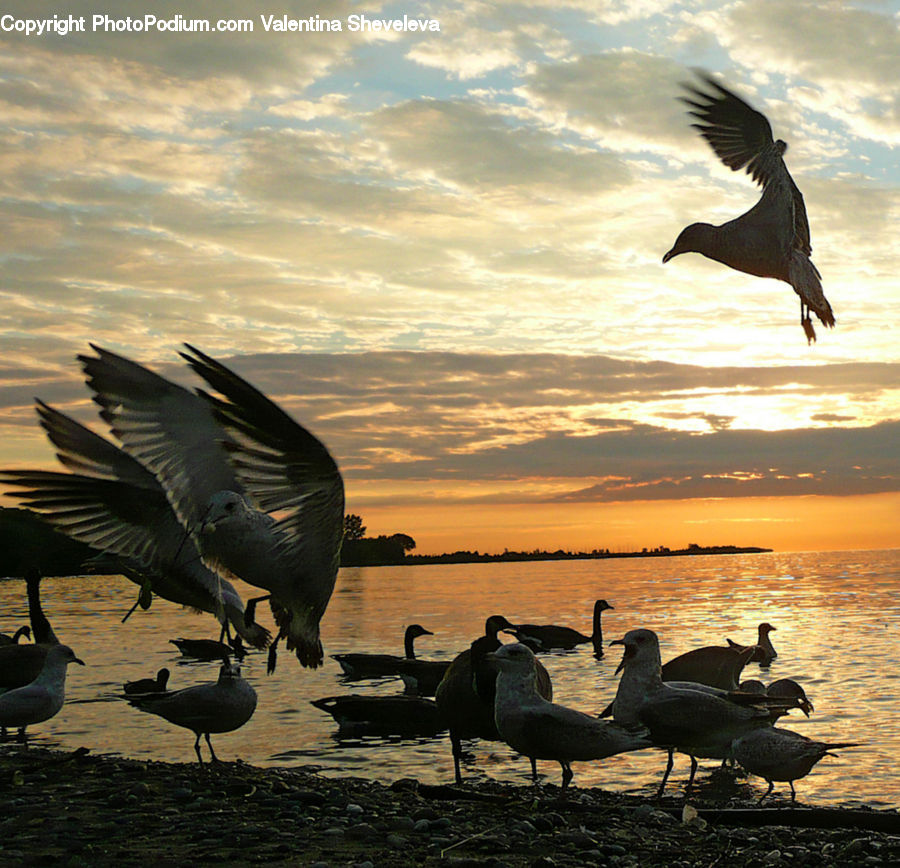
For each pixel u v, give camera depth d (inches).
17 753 518.3
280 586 252.5
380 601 2201.0
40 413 285.3
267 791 412.8
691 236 395.5
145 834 344.5
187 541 289.6
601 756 423.5
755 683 698.2
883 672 911.0
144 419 253.1
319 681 930.7
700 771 566.6
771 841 358.3
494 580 3476.9
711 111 385.1
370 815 380.5
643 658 494.0
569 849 339.6
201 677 919.7
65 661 550.0
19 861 307.3
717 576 3432.6
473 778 540.1
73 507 286.5
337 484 218.4
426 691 853.2
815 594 2203.5
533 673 442.0
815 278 377.1
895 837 366.3
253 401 204.2
